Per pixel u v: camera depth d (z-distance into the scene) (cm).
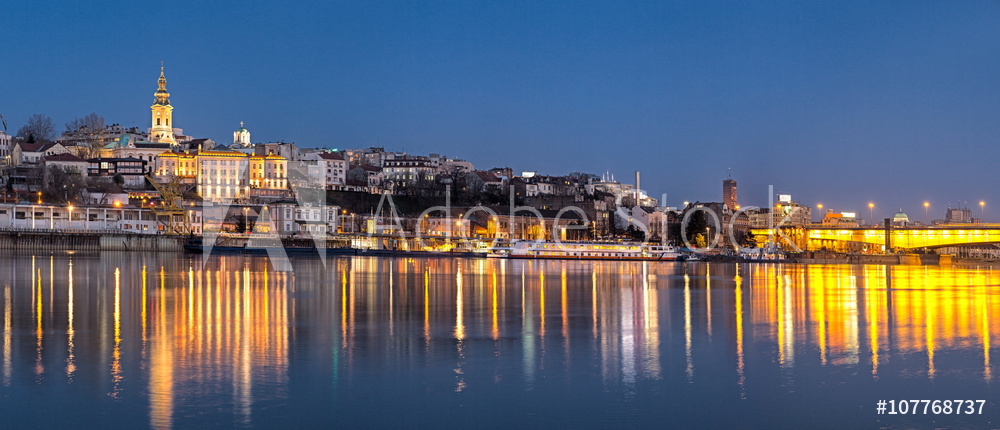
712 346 6159
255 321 7450
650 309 8962
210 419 4062
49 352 5644
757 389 4731
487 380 4916
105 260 19550
